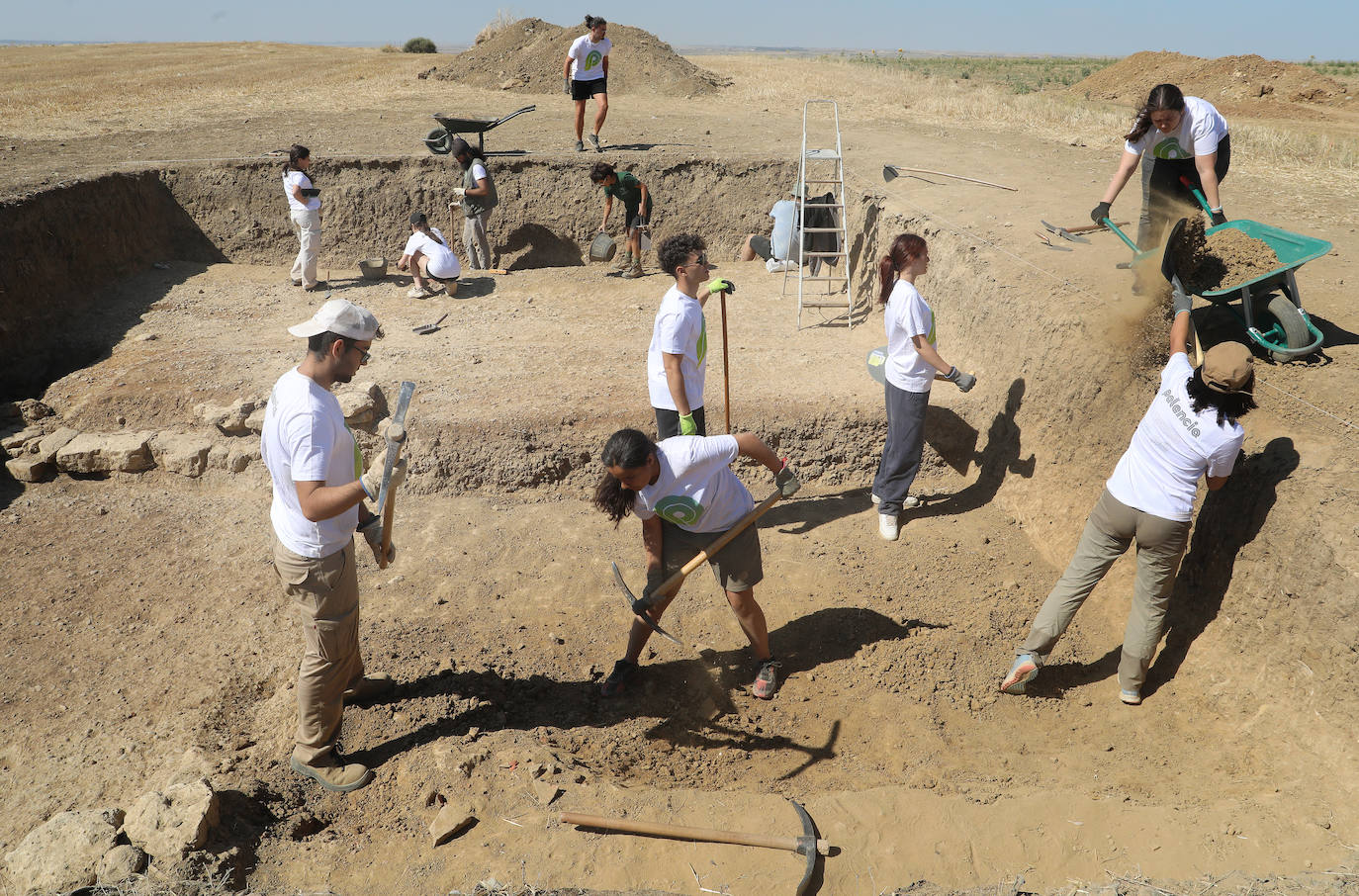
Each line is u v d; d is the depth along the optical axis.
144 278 10.81
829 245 9.47
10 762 4.15
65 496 6.72
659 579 4.38
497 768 3.79
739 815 3.52
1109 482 4.24
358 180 12.08
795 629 5.18
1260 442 4.61
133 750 4.21
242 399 7.37
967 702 4.59
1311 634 3.89
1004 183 10.29
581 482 6.78
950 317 7.84
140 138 13.33
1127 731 4.31
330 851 3.38
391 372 7.85
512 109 16.70
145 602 5.45
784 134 14.09
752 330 8.78
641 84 19.08
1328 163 10.80
